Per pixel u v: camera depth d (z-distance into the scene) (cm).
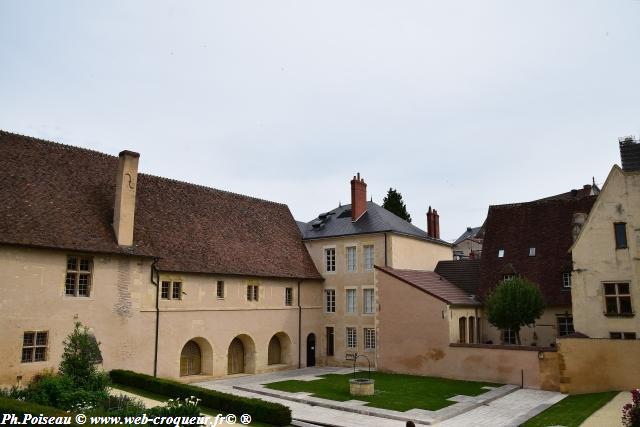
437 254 4088
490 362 2731
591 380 2411
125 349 2442
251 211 3675
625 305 2667
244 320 3069
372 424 1883
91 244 2353
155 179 3153
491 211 3725
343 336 3575
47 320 2172
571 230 3303
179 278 2742
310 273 3638
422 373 2981
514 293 2812
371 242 3519
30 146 2570
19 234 2119
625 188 2720
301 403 2269
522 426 1812
